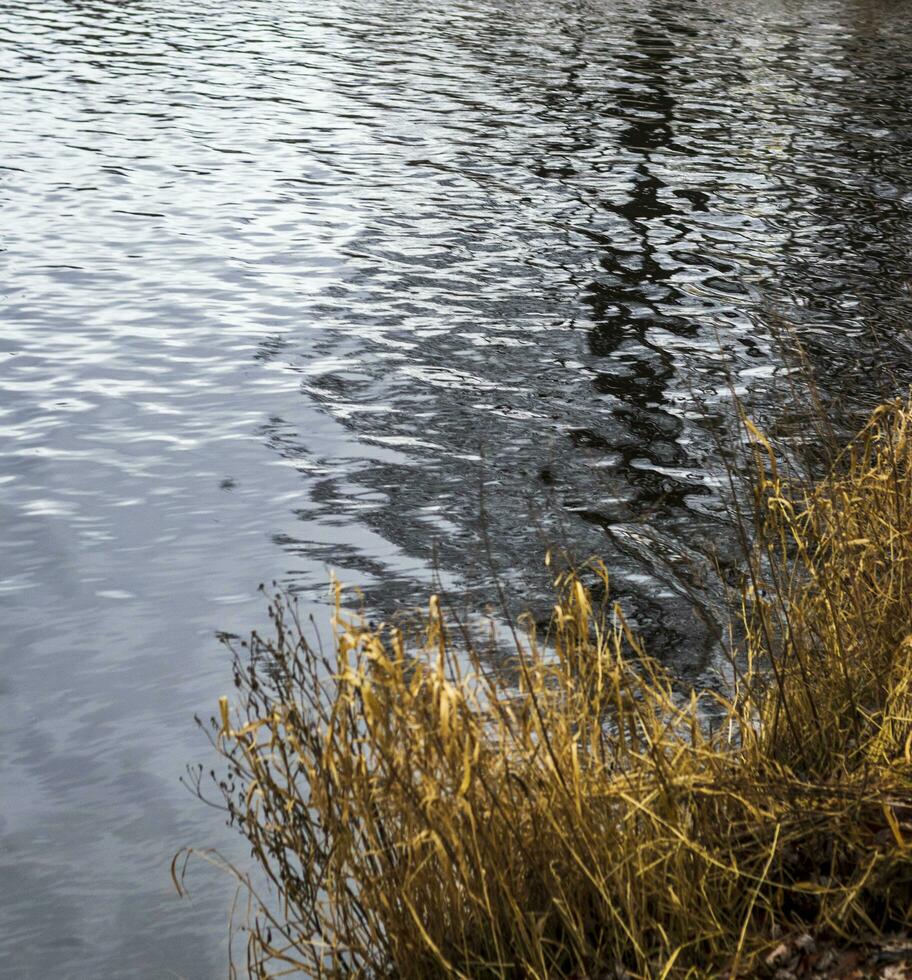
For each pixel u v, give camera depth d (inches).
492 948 166.9
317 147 884.0
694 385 489.4
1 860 227.8
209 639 305.0
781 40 1515.7
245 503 382.0
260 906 197.8
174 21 1464.1
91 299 564.7
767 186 837.2
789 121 1045.8
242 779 246.4
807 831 171.3
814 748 201.8
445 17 1585.9
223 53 1262.3
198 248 649.0
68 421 437.7
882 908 166.9
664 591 324.5
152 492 387.9
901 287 633.6
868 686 212.4
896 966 156.2
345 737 164.2
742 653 287.4
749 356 524.4
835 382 488.1
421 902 166.2
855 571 228.2
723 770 185.8
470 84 1145.4
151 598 325.7
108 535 359.6
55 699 279.6
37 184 750.5
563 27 1534.2
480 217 735.1
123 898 218.1
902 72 1328.7
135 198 736.3
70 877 223.3
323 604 323.9
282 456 417.7
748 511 373.4
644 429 445.7
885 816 173.2
